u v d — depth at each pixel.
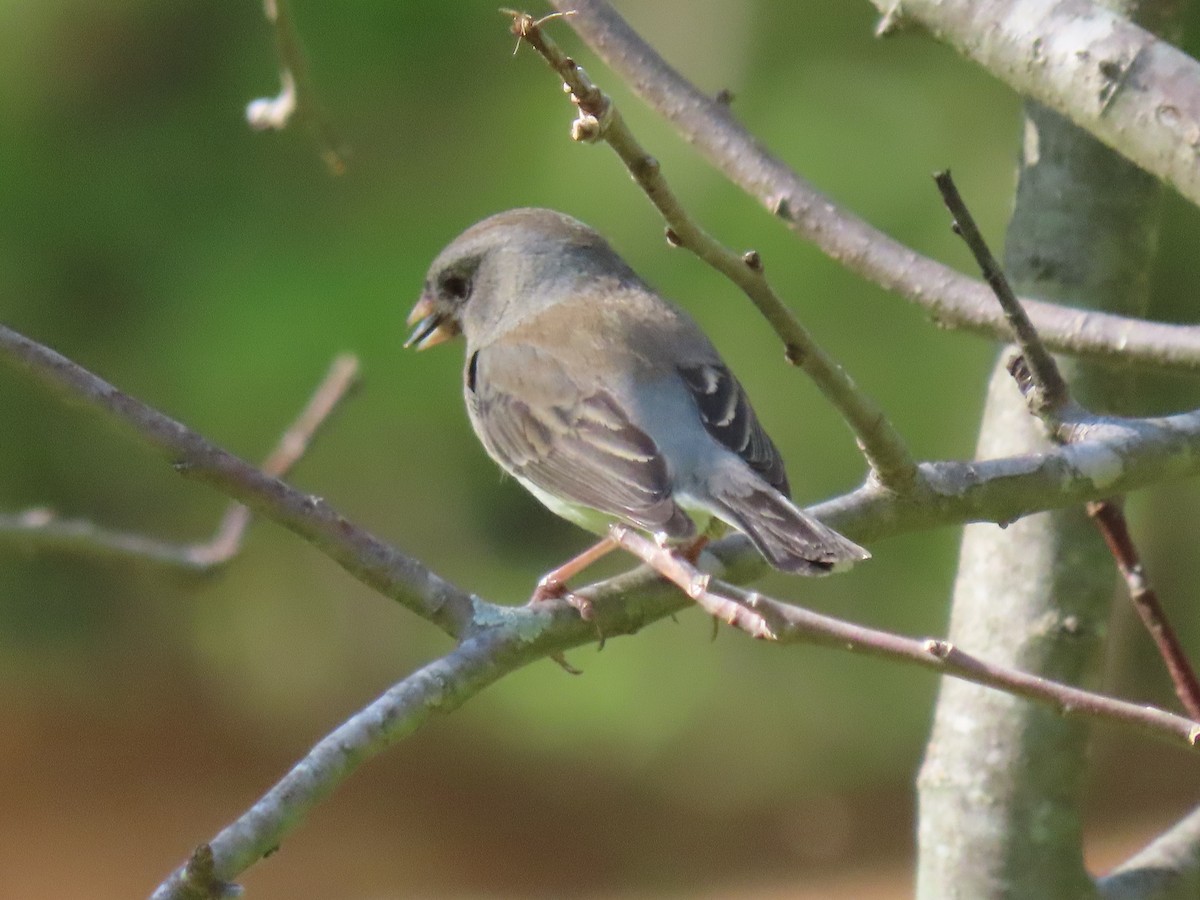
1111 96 5.32
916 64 13.54
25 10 13.64
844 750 15.23
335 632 15.94
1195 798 17.02
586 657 14.83
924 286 6.53
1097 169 6.62
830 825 15.72
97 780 17.25
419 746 17.89
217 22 13.97
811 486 13.23
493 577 14.45
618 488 6.44
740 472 6.24
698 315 13.01
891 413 13.05
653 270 13.02
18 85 13.80
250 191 13.97
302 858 16.91
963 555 6.71
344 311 13.51
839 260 6.64
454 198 13.69
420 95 13.80
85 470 15.02
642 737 14.97
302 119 7.55
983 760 6.46
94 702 17.67
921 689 15.09
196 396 13.55
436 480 14.48
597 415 6.74
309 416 7.87
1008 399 6.54
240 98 13.92
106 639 16.78
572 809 17.14
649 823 16.67
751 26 13.92
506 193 13.51
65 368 4.86
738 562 6.00
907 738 15.19
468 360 7.82
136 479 15.09
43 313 13.78
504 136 13.66
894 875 15.55
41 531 7.42
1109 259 6.61
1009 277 6.75
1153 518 15.42
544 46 4.16
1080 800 6.45
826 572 5.27
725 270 4.55
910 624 14.15
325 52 13.77
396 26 13.70
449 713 5.02
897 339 13.05
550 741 15.28
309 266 13.70
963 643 6.61
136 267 13.88
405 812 17.44
